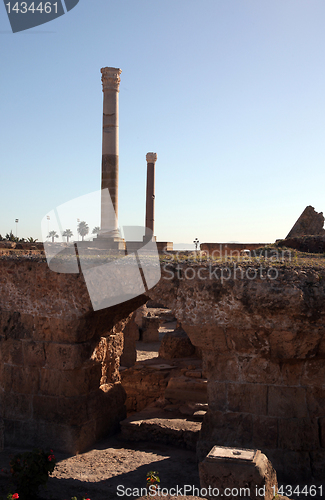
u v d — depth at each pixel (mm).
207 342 7605
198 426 9039
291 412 7254
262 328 7180
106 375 10172
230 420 7512
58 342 8703
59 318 8562
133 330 15109
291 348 7109
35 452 6867
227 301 7344
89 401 9070
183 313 7676
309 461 7102
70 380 8641
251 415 7410
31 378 8891
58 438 8594
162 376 13516
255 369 7418
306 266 7328
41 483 6656
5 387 9078
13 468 6738
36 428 8781
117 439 9430
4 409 9047
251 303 7168
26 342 8922
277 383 7328
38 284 8781
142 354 17688
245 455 5508
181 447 8820
